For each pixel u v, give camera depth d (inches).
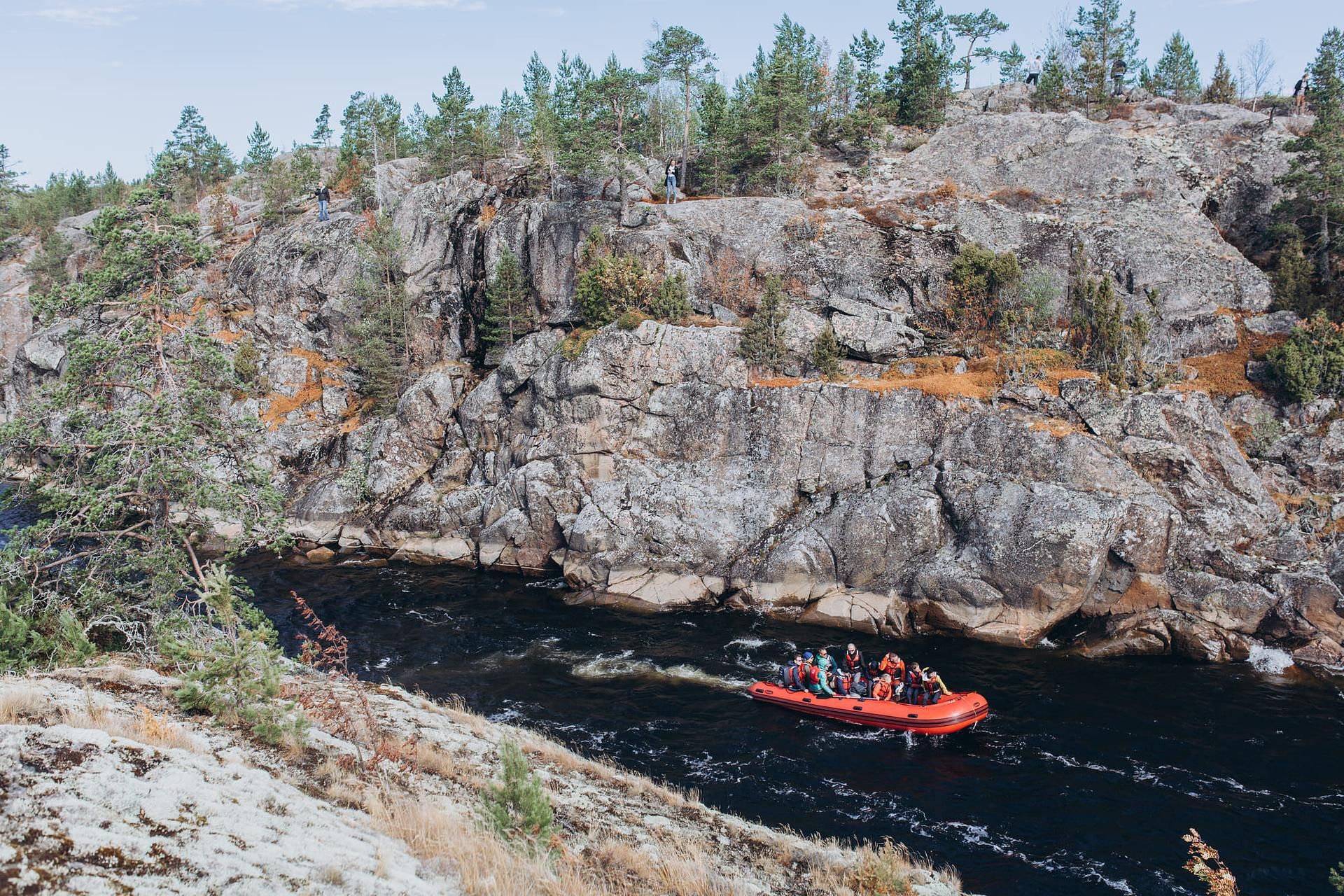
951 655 1159.6
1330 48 2223.2
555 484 1540.4
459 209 2110.0
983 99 2503.7
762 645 1201.4
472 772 623.8
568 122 1979.6
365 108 2854.3
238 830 396.5
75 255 2847.0
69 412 1021.8
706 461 1493.6
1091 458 1238.3
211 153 3223.4
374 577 1530.5
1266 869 678.5
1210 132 1958.7
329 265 2167.8
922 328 1660.9
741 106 2347.4
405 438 1772.9
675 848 573.3
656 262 1788.9
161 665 719.7
